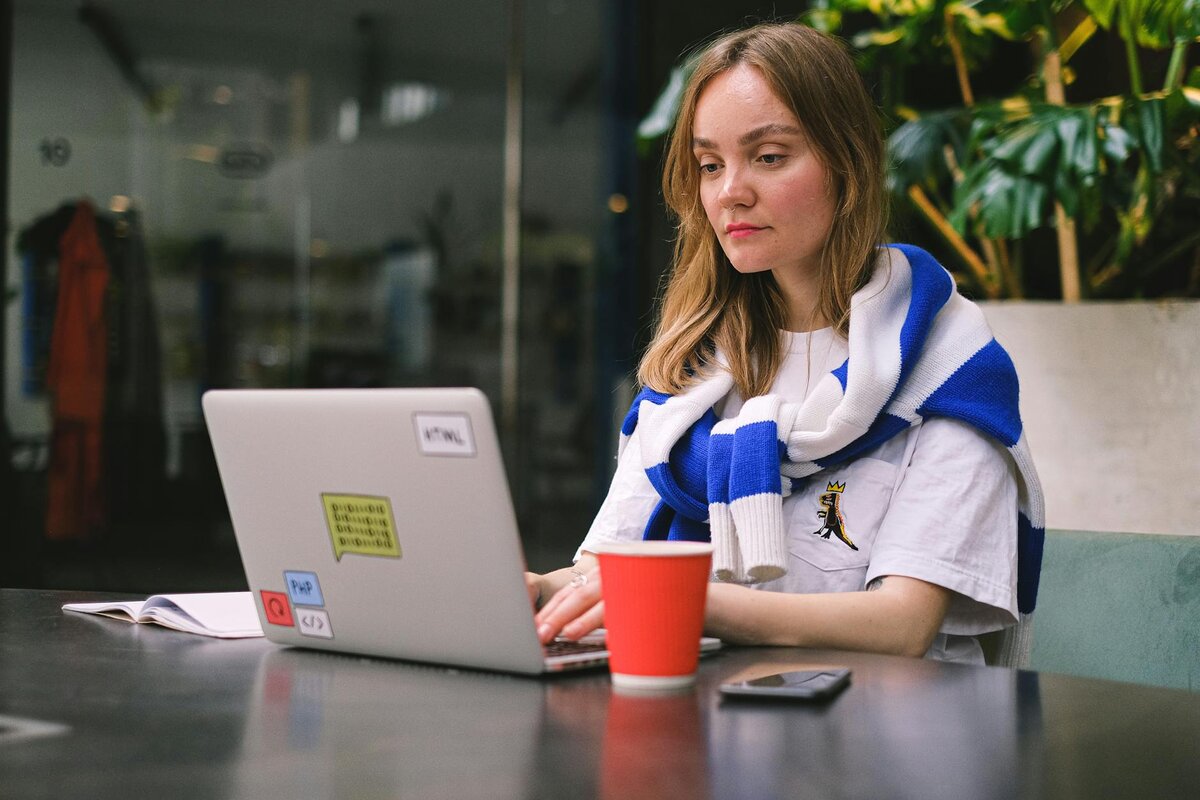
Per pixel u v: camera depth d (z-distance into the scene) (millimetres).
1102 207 2432
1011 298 2553
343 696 884
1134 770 691
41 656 1051
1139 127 2117
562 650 1020
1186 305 2127
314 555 1038
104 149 4578
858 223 1402
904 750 731
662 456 1447
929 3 2463
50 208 4547
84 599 1424
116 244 4590
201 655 1059
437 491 938
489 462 904
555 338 4766
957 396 1349
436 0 4703
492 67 4715
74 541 4594
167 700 870
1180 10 2104
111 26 4566
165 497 4648
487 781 665
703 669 989
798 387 1460
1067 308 2236
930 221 2615
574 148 4703
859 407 1325
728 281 1513
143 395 4633
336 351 4727
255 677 956
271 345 4691
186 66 4609
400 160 4719
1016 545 1337
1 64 4504
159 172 4605
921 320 1370
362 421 968
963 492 1305
